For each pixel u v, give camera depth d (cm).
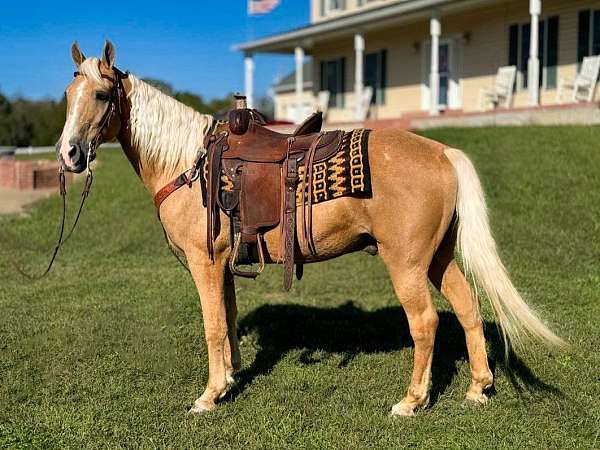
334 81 2469
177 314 632
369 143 392
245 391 456
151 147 425
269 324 609
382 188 382
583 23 1630
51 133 3922
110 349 536
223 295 429
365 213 389
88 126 396
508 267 754
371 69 2305
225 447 375
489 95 1841
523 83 1792
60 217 1189
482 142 1309
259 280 782
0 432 394
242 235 406
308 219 395
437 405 420
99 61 405
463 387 447
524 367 470
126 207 1236
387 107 2255
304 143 407
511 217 920
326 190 388
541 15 1728
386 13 1908
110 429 400
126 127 424
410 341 555
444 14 1908
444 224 391
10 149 2625
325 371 487
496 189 1033
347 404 428
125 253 952
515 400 423
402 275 389
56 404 437
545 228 864
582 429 384
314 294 725
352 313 642
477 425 390
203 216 413
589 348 509
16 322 608
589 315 591
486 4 1772
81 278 800
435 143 406
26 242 1021
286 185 398
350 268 829
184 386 466
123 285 755
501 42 1841
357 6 2388
